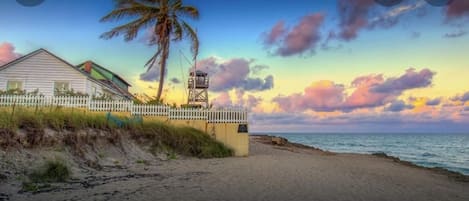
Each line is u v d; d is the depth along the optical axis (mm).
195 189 7215
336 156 20625
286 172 10195
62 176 7598
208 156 13883
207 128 15344
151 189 7043
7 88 20062
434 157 32625
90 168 9102
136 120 13531
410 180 10734
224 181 8312
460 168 21969
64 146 9336
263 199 6492
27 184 6734
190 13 23359
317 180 8945
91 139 10516
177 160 12414
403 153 39406
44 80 20406
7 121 8320
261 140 41531
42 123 9273
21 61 20406
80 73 20719
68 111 11445
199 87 30156
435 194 8312
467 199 8031
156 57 22938
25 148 8227
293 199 6586
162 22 22938
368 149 48500
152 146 12828
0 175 6770
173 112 15305
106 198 6074
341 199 6781
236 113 15586
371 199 6953
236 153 15266
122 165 10211
